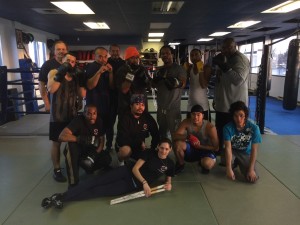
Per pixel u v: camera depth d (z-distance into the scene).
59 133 2.61
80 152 2.58
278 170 2.89
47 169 2.93
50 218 2.04
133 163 2.43
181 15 5.90
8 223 1.97
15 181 2.65
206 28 8.16
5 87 4.82
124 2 4.57
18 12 5.33
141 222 1.98
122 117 2.68
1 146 3.71
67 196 2.20
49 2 4.53
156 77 3.10
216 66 3.15
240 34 9.82
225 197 2.34
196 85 3.28
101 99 3.12
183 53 13.65
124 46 10.24
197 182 2.63
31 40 7.00
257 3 4.75
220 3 4.73
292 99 5.62
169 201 2.28
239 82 2.93
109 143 3.41
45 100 2.70
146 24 7.26
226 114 3.06
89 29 8.26
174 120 3.08
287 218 2.03
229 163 2.62
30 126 5.03
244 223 1.97
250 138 2.64
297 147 3.63
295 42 5.34
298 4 4.94
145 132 2.70
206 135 2.81
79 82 2.74
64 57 2.54
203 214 2.09
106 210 2.15
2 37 5.82
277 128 5.46
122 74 2.89
